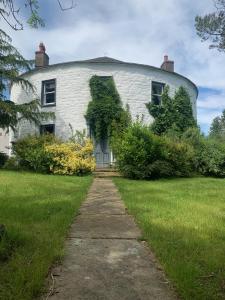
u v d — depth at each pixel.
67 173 18.11
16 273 4.55
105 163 22.80
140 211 8.55
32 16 5.66
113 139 19.19
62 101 24.03
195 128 22.22
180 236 6.44
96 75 23.61
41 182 13.68
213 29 12.61
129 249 5.86
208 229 7.00
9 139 26.91
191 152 19.11
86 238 6.44
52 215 7.94
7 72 21.20
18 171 18.28
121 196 11.11
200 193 12.05
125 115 22.66
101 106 23.02
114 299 4.16
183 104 24.92
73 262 5.25
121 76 23.78
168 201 10.14
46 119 22.41
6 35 20.33
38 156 18.36
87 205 9.62
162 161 17.30
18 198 9.93
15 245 5.62
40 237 6.13
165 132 23.52
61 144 19.23
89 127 23.36
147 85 24.12
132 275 4.83
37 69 25.06
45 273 4.68
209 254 5.50
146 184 14.59
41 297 4.18
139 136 17.41
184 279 4.48
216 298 4.13
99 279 4.69
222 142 21.03
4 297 3.99
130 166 16.89
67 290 4.36
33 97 25.12
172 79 25.16
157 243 5.94
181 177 18.45
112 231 6.92
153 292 4.35
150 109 23.92
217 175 19.94
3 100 21.16
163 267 5.00
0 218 7.38
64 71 24.14
